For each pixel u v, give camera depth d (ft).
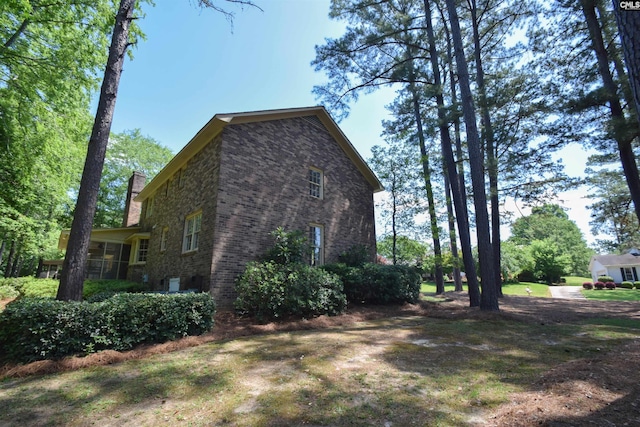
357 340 19.31
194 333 20.43
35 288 44.21
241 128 33.27
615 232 53.83
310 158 40.34
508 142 44.34
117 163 93.76
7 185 41.86
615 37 36.27
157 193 49.39
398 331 22.03
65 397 11.07
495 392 10.68
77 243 19.62
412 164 53.72
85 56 38.78
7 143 38.01
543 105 36.65
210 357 15.88
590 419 8.20
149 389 11.69
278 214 34.73
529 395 10.18
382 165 55.11
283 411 9.63
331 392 11.09
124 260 55.06
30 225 49.08
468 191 54.60
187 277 32.40
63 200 54.49
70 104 42.52
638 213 32.35
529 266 112.37
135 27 33.63
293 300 25.30
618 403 9.08
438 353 16.08
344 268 34.40
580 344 17.44
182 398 10.83
